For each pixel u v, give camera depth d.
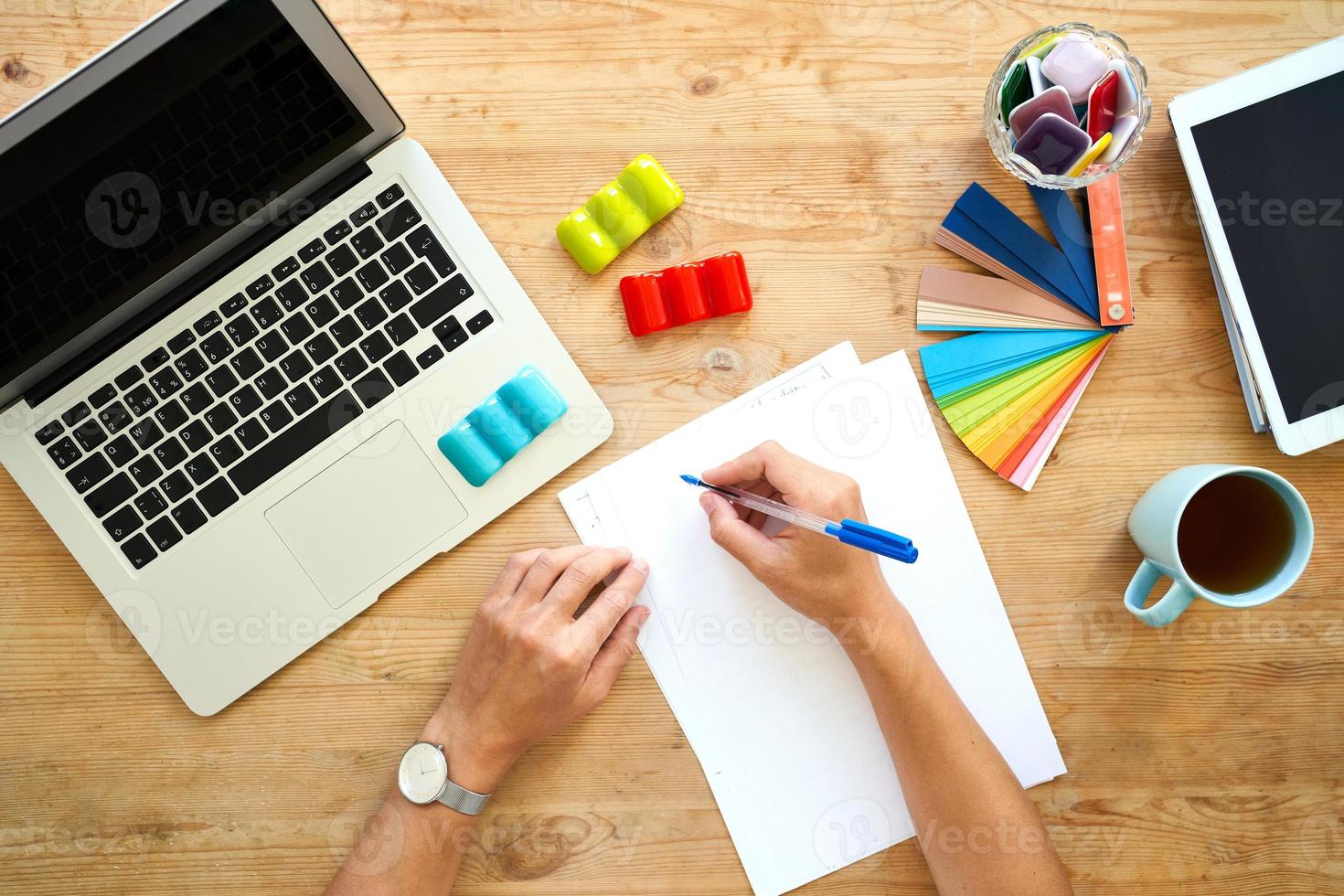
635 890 0.71
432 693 0.71
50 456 0.65
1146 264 0.71
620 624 0.69
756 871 0.71
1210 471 0.62
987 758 0.65
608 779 0.71
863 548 0.60
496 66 0.71
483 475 0.67
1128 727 0.72
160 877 0.71
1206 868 0.71
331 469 0.66
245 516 0.66
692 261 0.71
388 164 0.65
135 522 0.66
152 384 0.65
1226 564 0.69
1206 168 0.67
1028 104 0.63
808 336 0.71
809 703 0.71
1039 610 0.72
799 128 0.71
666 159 0.71
